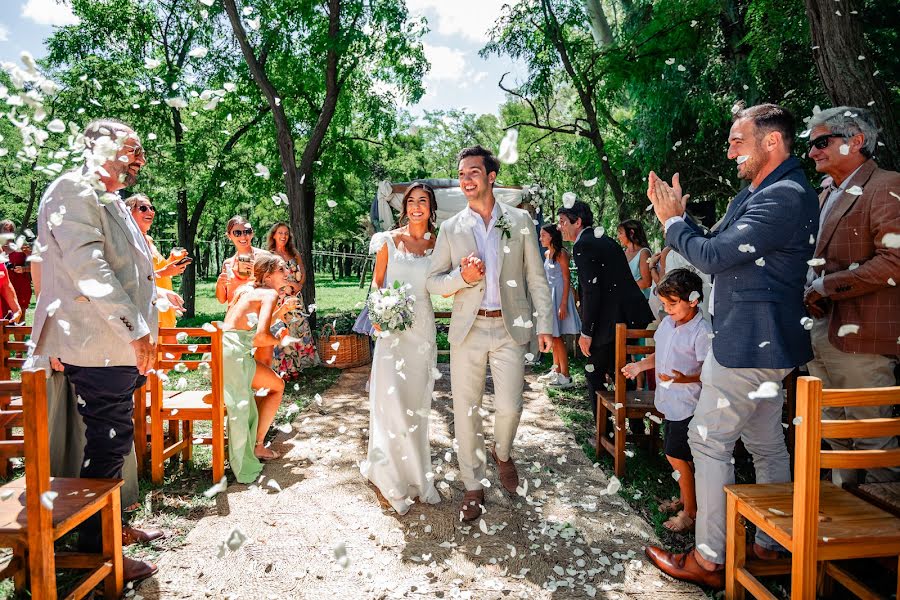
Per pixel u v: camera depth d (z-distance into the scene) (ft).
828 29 12.23
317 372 22.72
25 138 7.18
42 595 6.56
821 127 9.12
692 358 9.64
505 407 10.41
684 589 8.08
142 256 8.82
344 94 36.88
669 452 9.73
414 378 10.91
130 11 42.91
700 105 29.30
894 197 8.27
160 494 11.19
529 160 47.16
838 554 6.24
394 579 8.32
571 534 9.57
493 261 10.19
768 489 7.61
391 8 28.66
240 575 8.41
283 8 31.37
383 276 11.73
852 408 9.35
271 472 12.56
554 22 31.73
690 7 29.76
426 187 11.37
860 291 8.57
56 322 8.04
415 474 10.80
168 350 11.68
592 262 13.69
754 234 7.26
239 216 18.06
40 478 6.48
